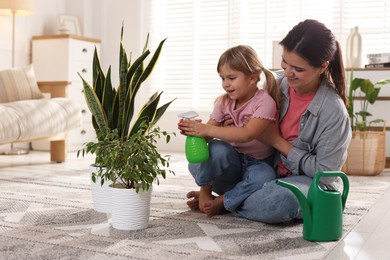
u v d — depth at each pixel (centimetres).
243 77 162
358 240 151
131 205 155
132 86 192
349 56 381
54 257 127
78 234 151
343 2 414
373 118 357
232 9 450
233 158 172
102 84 196
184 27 473
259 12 444
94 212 183
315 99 161
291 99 170
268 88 169
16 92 354
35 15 462
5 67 434
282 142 167
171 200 212
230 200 171
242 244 142
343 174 154
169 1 477
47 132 325
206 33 464
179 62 475
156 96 196
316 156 163
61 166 334
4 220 169
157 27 482
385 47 407
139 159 153
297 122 168
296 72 149
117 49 490
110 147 161
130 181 160
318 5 424
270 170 171
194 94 469
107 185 180
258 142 172
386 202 218
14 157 391
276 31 439
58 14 469
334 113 158
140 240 145
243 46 165
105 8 493
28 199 208
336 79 163
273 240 147
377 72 353
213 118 178
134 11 485
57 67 438
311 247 140
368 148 311
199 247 138
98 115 190
